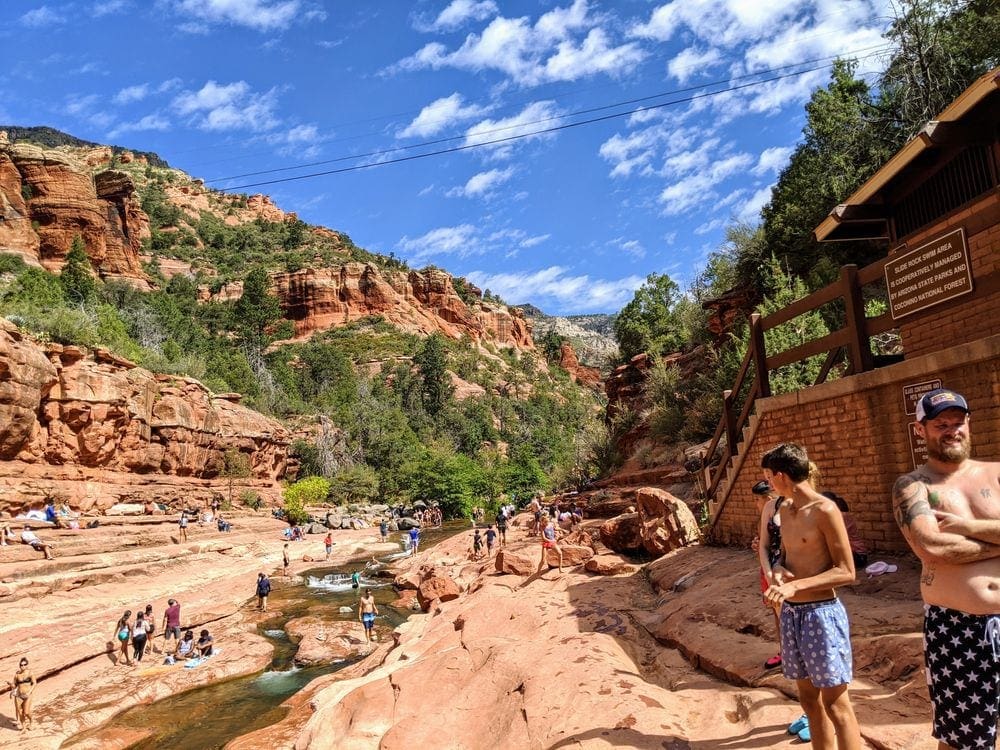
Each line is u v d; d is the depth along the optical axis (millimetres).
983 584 2680
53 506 29250
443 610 14805
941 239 7973
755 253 27328
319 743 8547
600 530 16188
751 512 11656
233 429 50344
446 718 7512
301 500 54750
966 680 2688
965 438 2857
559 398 166625
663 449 27281
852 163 24047
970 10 21094
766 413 11156
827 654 3490
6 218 81312
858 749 3465
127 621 16578
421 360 124000
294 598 23906
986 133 8188
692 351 33344
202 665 15828
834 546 3514
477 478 68625
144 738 11875
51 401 32844
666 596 10562
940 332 8172
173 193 187875
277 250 177875
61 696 14078
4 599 19219
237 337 110875
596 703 6215
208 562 29281
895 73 22422
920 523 2799
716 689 6258
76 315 39719
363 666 13156
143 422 39562
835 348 10594
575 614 10430
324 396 100812
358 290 157125
